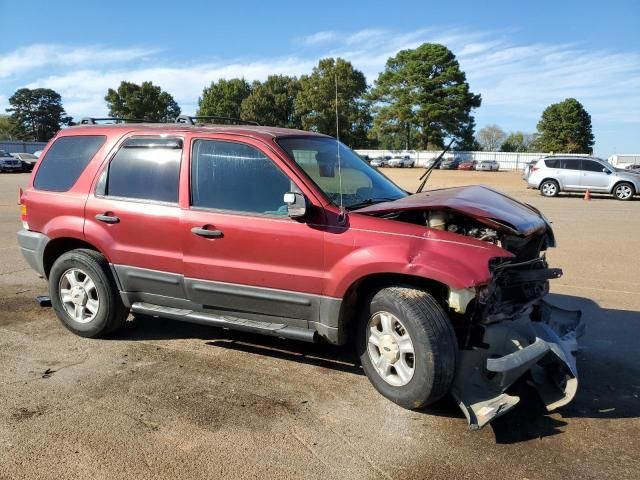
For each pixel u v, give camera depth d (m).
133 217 4.75
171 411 3.79
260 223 4.23
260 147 4.35
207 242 4.42
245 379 4.32
